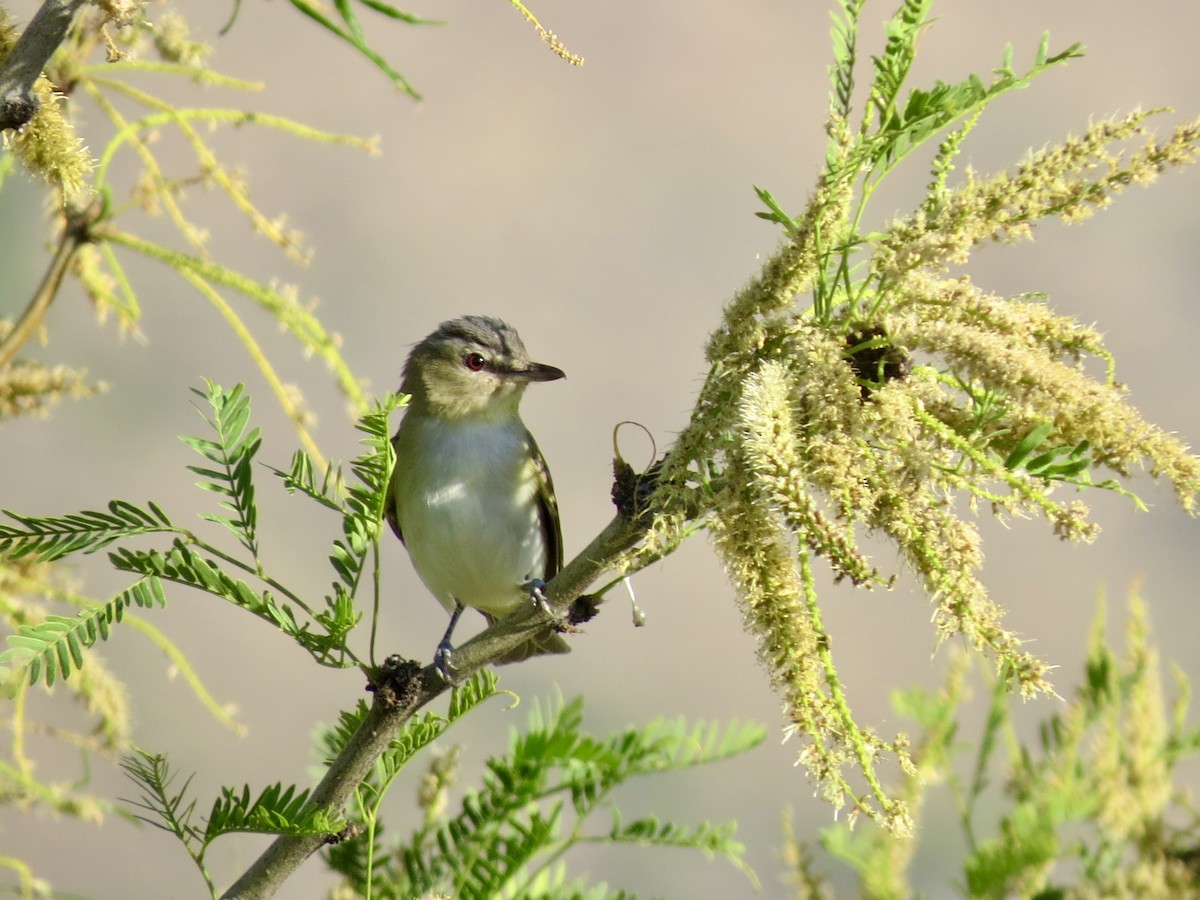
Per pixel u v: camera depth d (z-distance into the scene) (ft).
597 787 9.37
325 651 8.05
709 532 7.51
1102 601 9.07
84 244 9.66
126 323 10.69
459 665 8.58
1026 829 8.31
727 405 7.90
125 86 10.36
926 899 8.73
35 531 7.76
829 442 7.30
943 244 7.62
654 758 9.43
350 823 8.14
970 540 7.13
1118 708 8.77
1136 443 7.11
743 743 9.54
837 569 7.10
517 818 9.50
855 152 7.90
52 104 8.11
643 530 8.36
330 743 9.90
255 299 10.25
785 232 8.09
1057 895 8.22
